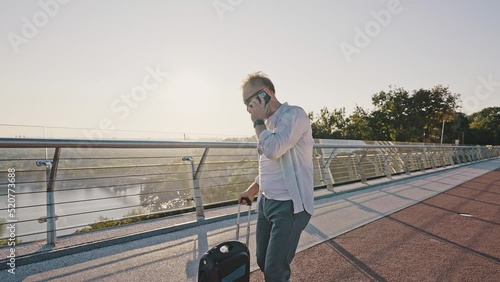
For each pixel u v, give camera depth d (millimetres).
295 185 1648
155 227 3588
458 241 3611
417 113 43875
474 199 6477
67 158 2908
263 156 1782
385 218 4664
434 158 14844
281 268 1586
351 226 4164
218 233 3594
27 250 2666
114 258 2738
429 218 4715
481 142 70312
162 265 2623
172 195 4133
